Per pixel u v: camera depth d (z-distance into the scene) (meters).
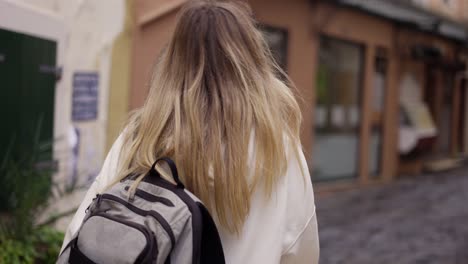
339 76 10.73
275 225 1.41
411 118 13.20
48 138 4.09
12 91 3.66
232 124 1.40
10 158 3.63
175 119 1.41
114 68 5.32
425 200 10.41
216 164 1.37
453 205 9.95
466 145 18.39
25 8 3.76
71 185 3.92
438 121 15.84
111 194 1.36
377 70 12.10
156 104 1.47
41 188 3.55
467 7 16.81
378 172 12.45
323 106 10.33
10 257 3.11
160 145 1.43
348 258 6.14
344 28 10.50
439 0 15.06
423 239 7.18
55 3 4.28
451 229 7.85
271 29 8.85
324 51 10.26
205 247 1.34
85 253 1.29
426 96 14.93
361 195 10.59
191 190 1.40
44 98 4.04
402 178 13.30
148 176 1.38
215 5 1.55
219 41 1.48
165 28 6.05
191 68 1.47
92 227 1.31
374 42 11.58
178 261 1.27
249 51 1.51
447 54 15.80
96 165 5.05
